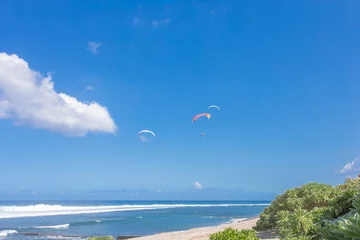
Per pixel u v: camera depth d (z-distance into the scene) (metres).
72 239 31.30
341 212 10.01
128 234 35.12
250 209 103.81
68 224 45.72
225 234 9.82
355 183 18.70
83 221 51.03
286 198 19.41
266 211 20.22
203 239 19.56
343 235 6.64
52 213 70.00
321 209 11.62
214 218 57.47
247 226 23.92
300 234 9.12
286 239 8.91
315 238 8.86
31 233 35.16
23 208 78.75
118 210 92.19
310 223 9.01
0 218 56.62
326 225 7.98
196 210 95.75
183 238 21.30
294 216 9.35
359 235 6.13
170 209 103.75
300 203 17.50
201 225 43.47
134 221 51.66
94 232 36.66
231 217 60.25
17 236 33.03
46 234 34.47
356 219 6.36
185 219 55.72
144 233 35.97
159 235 25.75
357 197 8.52
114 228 40.88
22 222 48.78
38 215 64.50
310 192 18.89
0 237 32.22
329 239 7.25
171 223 47.34
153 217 61.31
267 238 15.16
